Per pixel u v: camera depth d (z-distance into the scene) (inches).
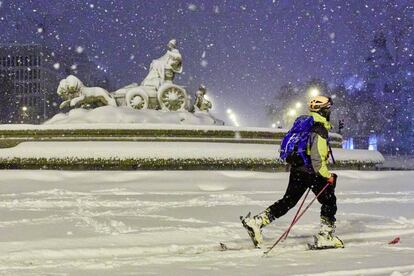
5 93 3939.5
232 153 663.1
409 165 1676.9
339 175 648.4
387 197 437.4
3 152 657.6
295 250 219.1
